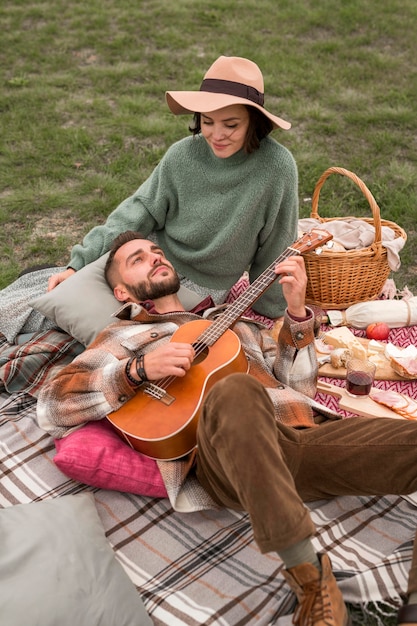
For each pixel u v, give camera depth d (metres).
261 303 3.62
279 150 3.24
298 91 6.86
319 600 1.85
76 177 5.45
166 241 3.64
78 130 6.04
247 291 2.84
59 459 2.40
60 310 3.08
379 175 5.43
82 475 2.43
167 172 3.42
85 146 5.84
